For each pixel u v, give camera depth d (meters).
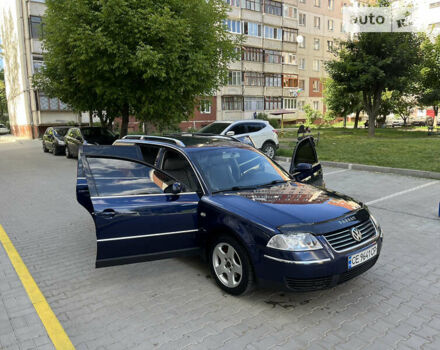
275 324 3.14
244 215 3.38
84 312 3.41
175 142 4.53
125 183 3.64
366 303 3.47
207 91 14.24
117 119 30.77
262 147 13.51
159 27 11.23
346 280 3.30
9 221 6.46
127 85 12.54
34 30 27.98
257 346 2.84
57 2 12.41
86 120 30.55
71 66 12.29
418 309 3.36
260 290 3.75
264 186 4.16
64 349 2.85
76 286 3.94
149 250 3.65
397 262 4.41
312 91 47.75
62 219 6.51
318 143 18.14
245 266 3.38
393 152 14.04
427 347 2.81
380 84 22.27
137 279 4.08
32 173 12.02
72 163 14.17
